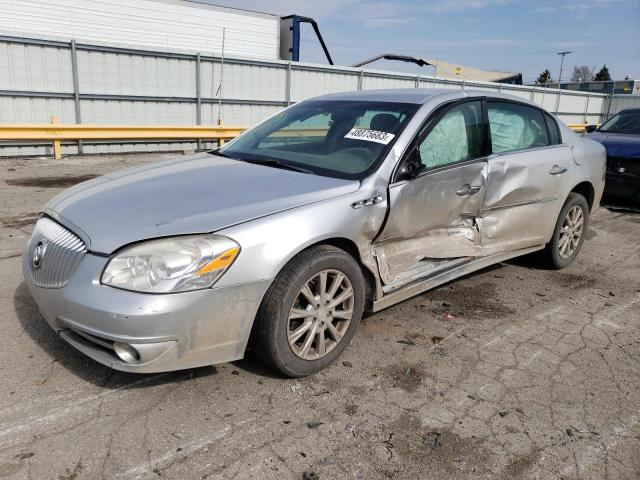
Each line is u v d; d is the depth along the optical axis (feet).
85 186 10.69
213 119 51.47
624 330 12.39
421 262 11.76
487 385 9.76
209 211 8.71
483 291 14.43
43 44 40.65
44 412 8.25
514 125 14.12
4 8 55.98
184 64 48.32
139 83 46.16
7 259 15.17
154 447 7.64
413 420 8.61
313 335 9.50
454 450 7.96
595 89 130.00
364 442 8.02
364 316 12.43
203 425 8.19
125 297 7.77
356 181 10.25
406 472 7.45
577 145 16.24
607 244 19.90
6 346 10.07
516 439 8.29
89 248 8.24
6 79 39.75
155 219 8.50
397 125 11.42
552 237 15.71
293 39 77.51
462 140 12.37
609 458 7.97
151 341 7.82
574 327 12.43
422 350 10.94
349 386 9.48
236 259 8.28
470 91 13.30
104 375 9.33
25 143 38.29
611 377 10.26
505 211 13.64
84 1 60.49
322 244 9.62
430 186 11.28
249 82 52.75
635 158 24.40
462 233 12.72
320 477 7.26
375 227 10.26
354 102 13.15
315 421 8.44
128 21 63.77
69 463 7.24
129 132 41.83
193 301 7.97
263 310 8.80
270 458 7.56
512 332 12.00
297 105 14.47
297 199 9.38
